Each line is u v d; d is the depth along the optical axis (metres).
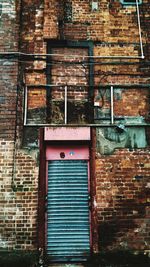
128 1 9.03
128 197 7.78
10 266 7.33
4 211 7.58
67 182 7.96
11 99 8.14
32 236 7.49
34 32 8.67
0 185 7.69
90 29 8.77
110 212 7.69
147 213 7.71
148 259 7.48
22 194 7.68
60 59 8.58
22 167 7.83
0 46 8.45
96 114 8.26
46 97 8.31
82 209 7.83
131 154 8.02
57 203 7.84
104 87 8.42
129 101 8.37
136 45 8.72
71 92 8.40
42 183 7.82
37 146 7.97
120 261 7.46
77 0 8.97
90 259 7.57
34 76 8.41
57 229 7.71
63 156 8.09
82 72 8.54
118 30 8.80
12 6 8.77
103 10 8.93
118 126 8.09
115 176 7.88
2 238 7.45
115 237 7.57
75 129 8.05
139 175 7.91
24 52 8.55
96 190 7.79
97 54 8.61
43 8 8.84
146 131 8.18
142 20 8.92
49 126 8.07
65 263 7.56
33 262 7.37
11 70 8.32
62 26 8.73
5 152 7.86
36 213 7.60
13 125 8.00
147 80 8.51
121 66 8.57
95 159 7.96
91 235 7.68
